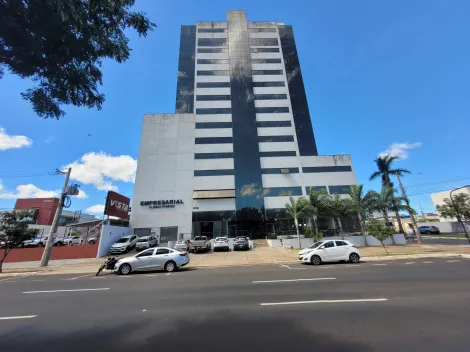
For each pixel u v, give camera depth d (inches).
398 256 625.0
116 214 1138.7
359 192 999.6
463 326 163.3
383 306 213.8
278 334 159.9
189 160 1467.8
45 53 130.9
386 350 132.3
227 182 1435.8
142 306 243.8
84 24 126.0
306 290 285.7
